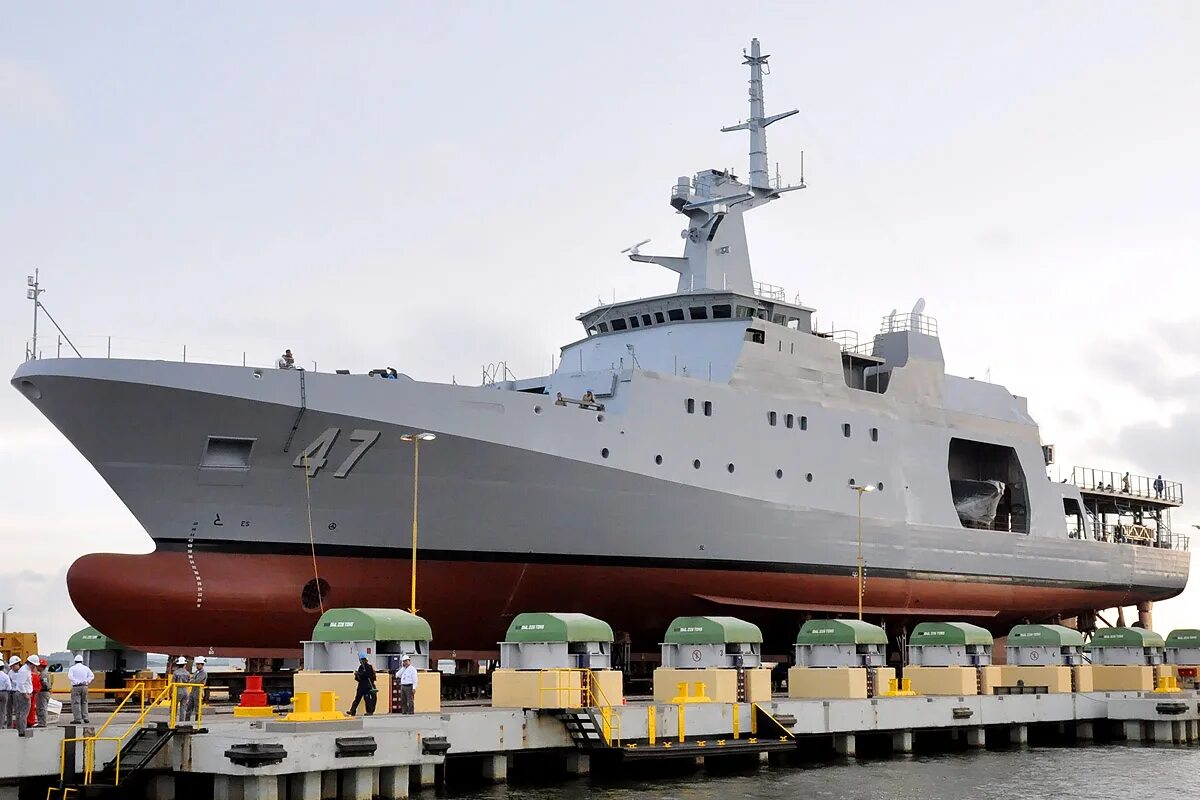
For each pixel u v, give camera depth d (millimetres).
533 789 25844
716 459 40219
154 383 32344
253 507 34188
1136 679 42750
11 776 20984
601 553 37875
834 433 44531
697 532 39625
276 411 33188
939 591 48719
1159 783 29062
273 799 21328
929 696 35531
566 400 37250
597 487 37250
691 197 45469
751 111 46938
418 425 34406
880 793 26859
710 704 29156
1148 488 66125
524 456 35781
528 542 36719
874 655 35969
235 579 34062
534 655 28109
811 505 43000
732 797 25578
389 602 35688
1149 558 61500
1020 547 52844
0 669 22641
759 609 42094
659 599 39688
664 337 43500
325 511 34688
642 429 38406
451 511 35656
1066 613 57125
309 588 34875
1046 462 57312
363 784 22875
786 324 45656
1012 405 55562
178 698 23188
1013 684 40938
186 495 33844
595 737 26812
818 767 30906
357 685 25609
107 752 21922
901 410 47844
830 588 43938
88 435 33250
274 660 36438
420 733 23594
